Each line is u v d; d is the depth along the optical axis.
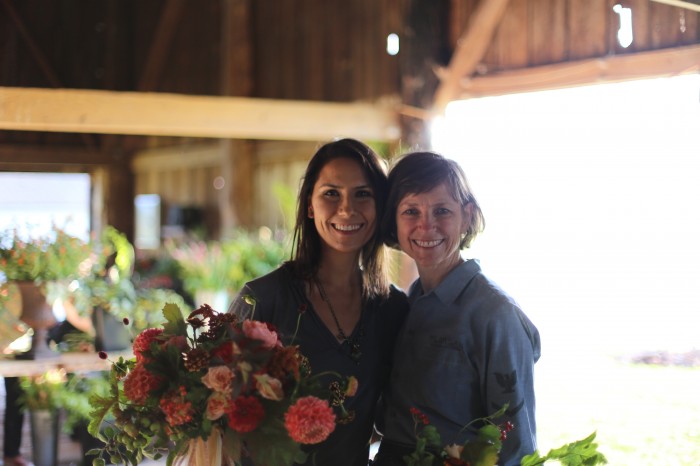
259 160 9.45
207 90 9.92
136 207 11.55
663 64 4.36
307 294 2.16
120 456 1.88
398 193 2.10
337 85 8.04
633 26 4.62
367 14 7.53
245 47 9.06
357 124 6.76
